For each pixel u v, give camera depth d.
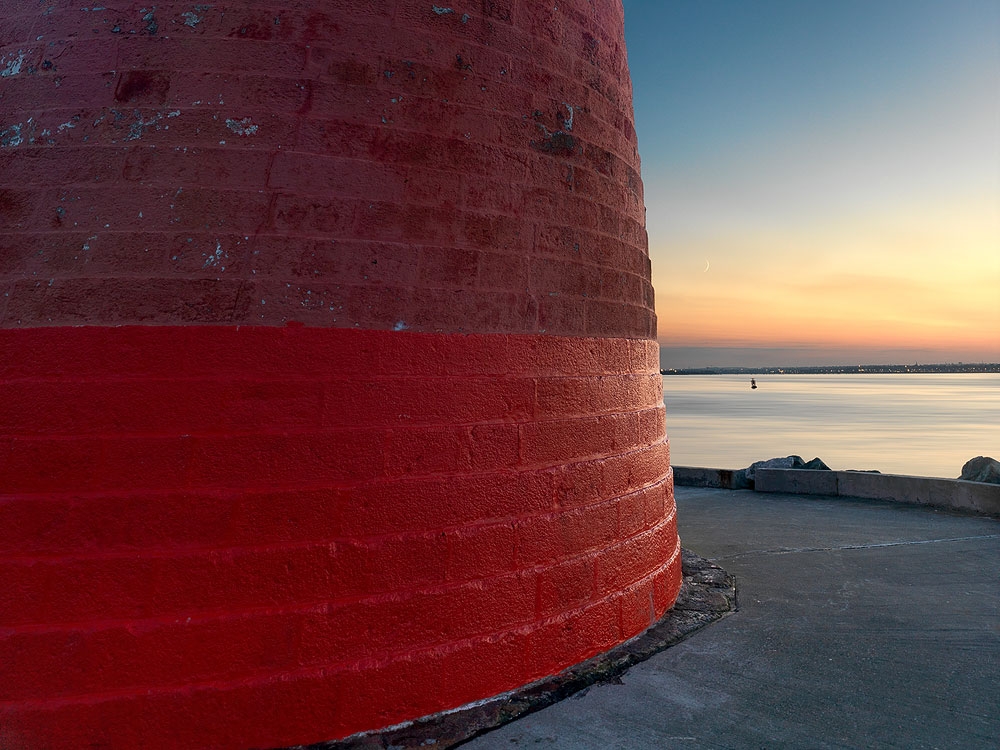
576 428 3.30
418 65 2.96
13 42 2.78
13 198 2.59
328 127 2.76
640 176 4.23
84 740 2.27
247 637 2.42
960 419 47.09
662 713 2.80
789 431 37.75
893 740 2.61
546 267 3.24
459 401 2.87
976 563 5.27
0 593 2.29
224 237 2.58
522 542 3.01
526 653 2.97
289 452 2.54
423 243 2.86
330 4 2.84
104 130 2.62
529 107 3.28
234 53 2.72
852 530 6.62
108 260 2.52
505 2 3.26
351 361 2.66
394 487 2.69
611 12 3.96
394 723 2.60
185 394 2.47
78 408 2.42
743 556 5.57
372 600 2.61
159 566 2.38
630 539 3.61
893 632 3.76
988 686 3.10
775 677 3.16
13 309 2.48
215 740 2.36
